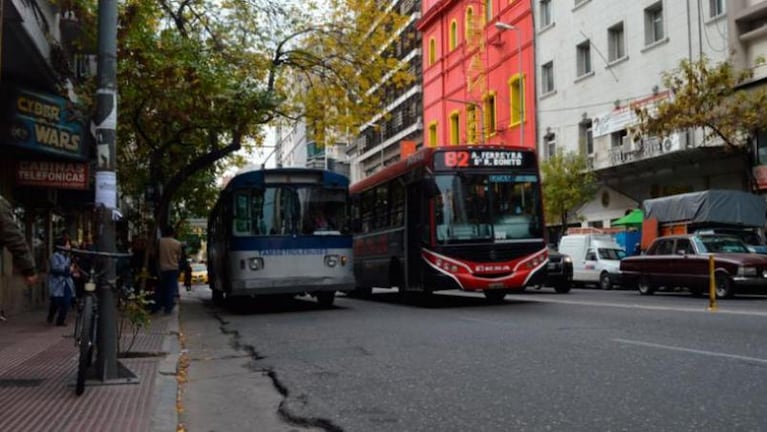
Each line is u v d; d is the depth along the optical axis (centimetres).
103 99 745
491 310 1512
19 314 1730
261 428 593
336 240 1695
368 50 1938
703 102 2291
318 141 2019
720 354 800
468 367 793
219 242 1931
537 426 539
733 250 1916
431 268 1582
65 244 1468
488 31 4453
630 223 2927
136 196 2738
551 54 3769
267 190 1664
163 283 1631
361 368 825
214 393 744
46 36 1470
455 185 1611
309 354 955
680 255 1966
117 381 740
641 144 2945
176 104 1488
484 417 574
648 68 3042
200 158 1694
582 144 3519
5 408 625
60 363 892
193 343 1159
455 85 4916
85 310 700
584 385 669
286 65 1905
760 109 2234
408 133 5812
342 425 577
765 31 2447
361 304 1864
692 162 2825
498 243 1606
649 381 671
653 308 1409
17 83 1534
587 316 1287
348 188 1738
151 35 1441
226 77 1518
